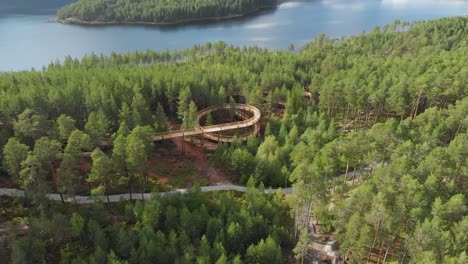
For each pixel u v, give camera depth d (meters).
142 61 170.38
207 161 89.19
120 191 73.50
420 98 103.25
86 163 79.81
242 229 57.94
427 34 182.00
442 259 46.34
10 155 63.22
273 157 80.44
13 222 60.91
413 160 67.94
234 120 111.19
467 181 62.97
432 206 53.41
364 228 50.47
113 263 48.19
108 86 103.06
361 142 69.75
